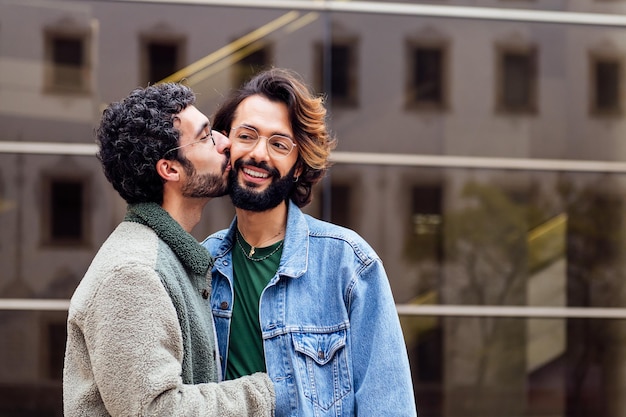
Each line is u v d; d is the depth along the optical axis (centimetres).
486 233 504
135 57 486
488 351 501
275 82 213
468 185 504
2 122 479
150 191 196
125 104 194
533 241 505
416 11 503
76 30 484
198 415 175
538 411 503
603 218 508
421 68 503
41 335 479
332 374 205
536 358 503
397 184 501
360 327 207
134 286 176
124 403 171
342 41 500
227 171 206
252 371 209
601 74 511
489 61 506
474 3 506
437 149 503
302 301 209
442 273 501
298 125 214
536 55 507
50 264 480
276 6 496
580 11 510
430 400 498
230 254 221
